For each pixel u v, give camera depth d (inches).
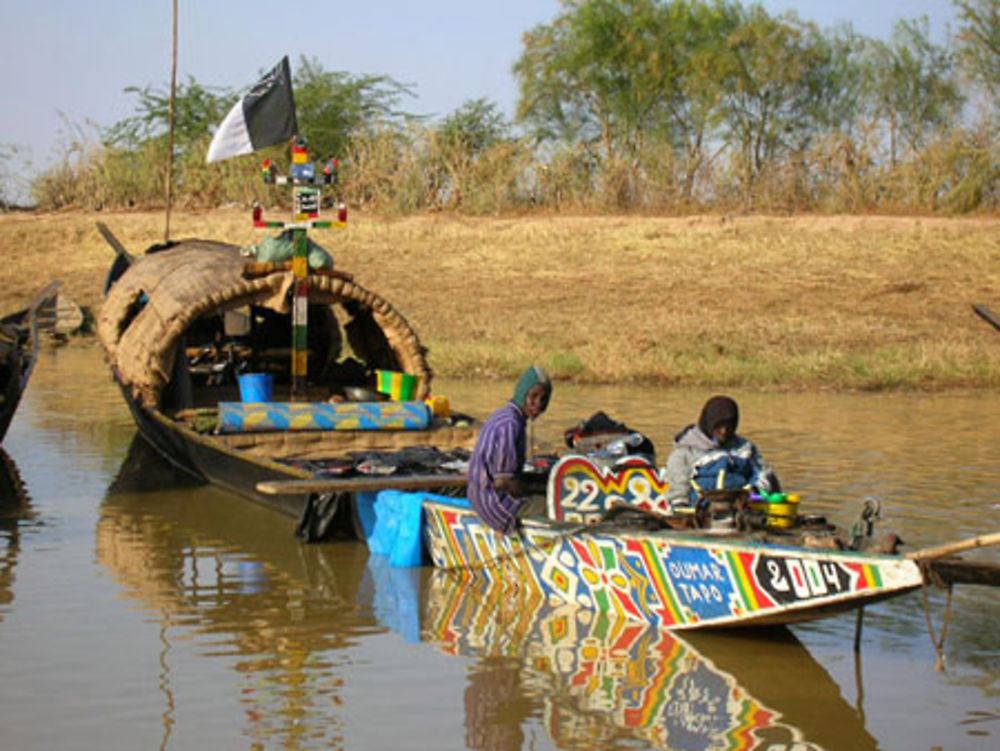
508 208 1357.0
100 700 276.7
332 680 290.0
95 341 1040.8
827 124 1443.2
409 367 559.5
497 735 258.7
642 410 679.1
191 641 317.1
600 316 978.1
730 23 1464.1
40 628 326.3
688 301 1016.9
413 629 328.5
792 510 315.9
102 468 542.6
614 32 1480.1
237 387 610.9
